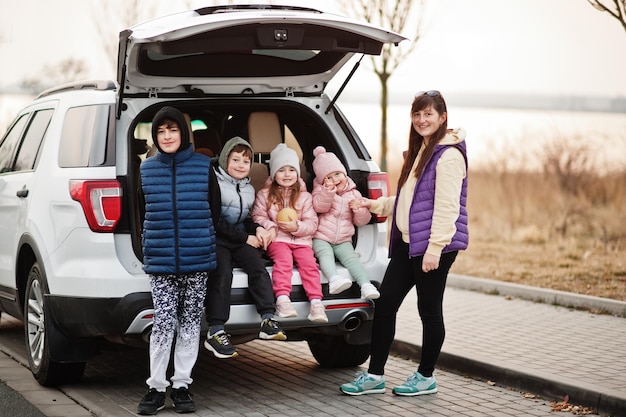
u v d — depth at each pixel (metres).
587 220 13.12
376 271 5.88
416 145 5.73
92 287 5.29
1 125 17.86
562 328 7.48
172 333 5.20
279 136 6.24
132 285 5.25
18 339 7.69
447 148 5.52
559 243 12.01
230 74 5.87
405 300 9.04
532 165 14.38
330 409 5.46
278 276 5.46
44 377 5.89
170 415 5.30
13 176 6.65
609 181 13.66
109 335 5.33
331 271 5.58
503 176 14.46
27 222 6.04
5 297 6.75
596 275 9.84
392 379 6.30
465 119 15.70
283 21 5.29
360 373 5.88
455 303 8.73
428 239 5.50
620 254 11.12
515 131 14.55
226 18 5.16
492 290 9.29
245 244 5.46
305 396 5.79
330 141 6.11
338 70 6.14
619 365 6.12
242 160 5.52
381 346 5.80
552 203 13.99
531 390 5.83
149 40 5.06
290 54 5.93
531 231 12.76
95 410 5.38
